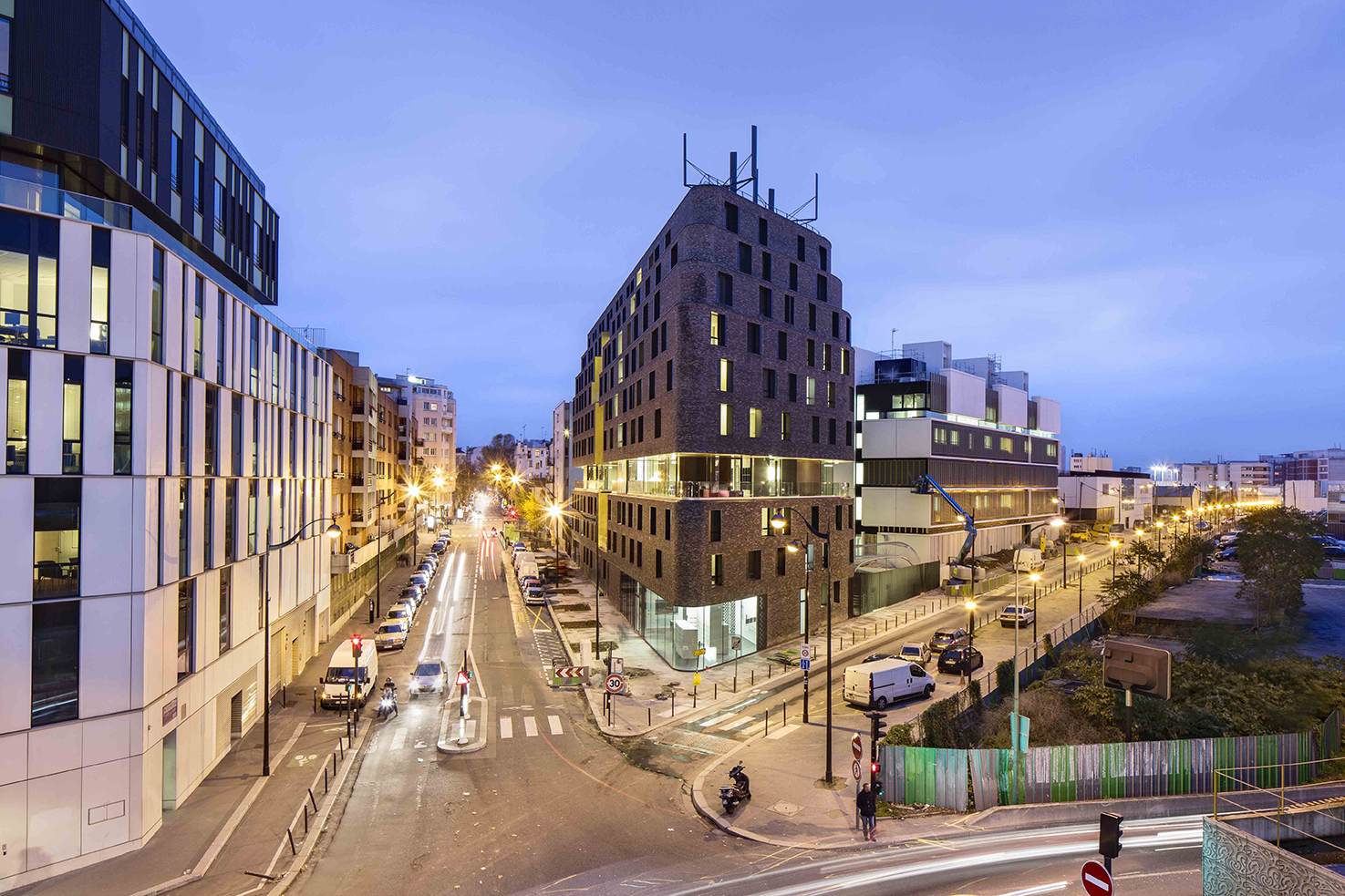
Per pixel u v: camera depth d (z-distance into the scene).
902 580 53.56
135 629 17.02
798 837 17.56
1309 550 46.44
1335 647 40.59
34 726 15.52
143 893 14.73
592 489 63.25
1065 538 85.38
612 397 54.50
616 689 26.38
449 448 145.75
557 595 55.97
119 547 16.88
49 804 15.63
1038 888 14.94
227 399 23.00
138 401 17.34
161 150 25.03
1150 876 15.70
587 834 17.66
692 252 37.50
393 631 38.19
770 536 39.38
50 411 16.05
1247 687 28.86
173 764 19.02
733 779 19.34
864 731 25.61
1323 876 10.44
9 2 19.80
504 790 20.36
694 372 36.47
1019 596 54.03
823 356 45.50
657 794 20.27
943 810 19.62
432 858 16.33
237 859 16.20
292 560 31.53
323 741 24.39
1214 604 51.28
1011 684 31.58
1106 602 49.16
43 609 15.74
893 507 61.81
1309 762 22.39
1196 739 22.30
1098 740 25.84
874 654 37.00
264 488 27.19
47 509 15.91
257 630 26.33
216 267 31.11
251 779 20.95
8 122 19.62
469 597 54.88
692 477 36.94
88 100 20.81
